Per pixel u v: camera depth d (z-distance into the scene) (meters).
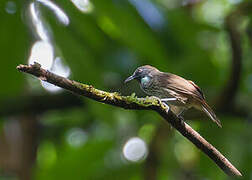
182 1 15.46
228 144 13.22
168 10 10.14
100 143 14.05
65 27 9.68
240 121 13.36
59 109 12.38
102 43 10.36
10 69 9.84
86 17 9.64
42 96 12.07
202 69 12.58
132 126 14.08
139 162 13.95
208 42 15.31
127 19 9.26
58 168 13.84
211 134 13.24
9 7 9.37
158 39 9.65
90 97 6.00
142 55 10.62
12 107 11.82
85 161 13.88
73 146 15.09
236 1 16.25
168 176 14.84
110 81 11.84
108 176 13.82
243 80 14.94
